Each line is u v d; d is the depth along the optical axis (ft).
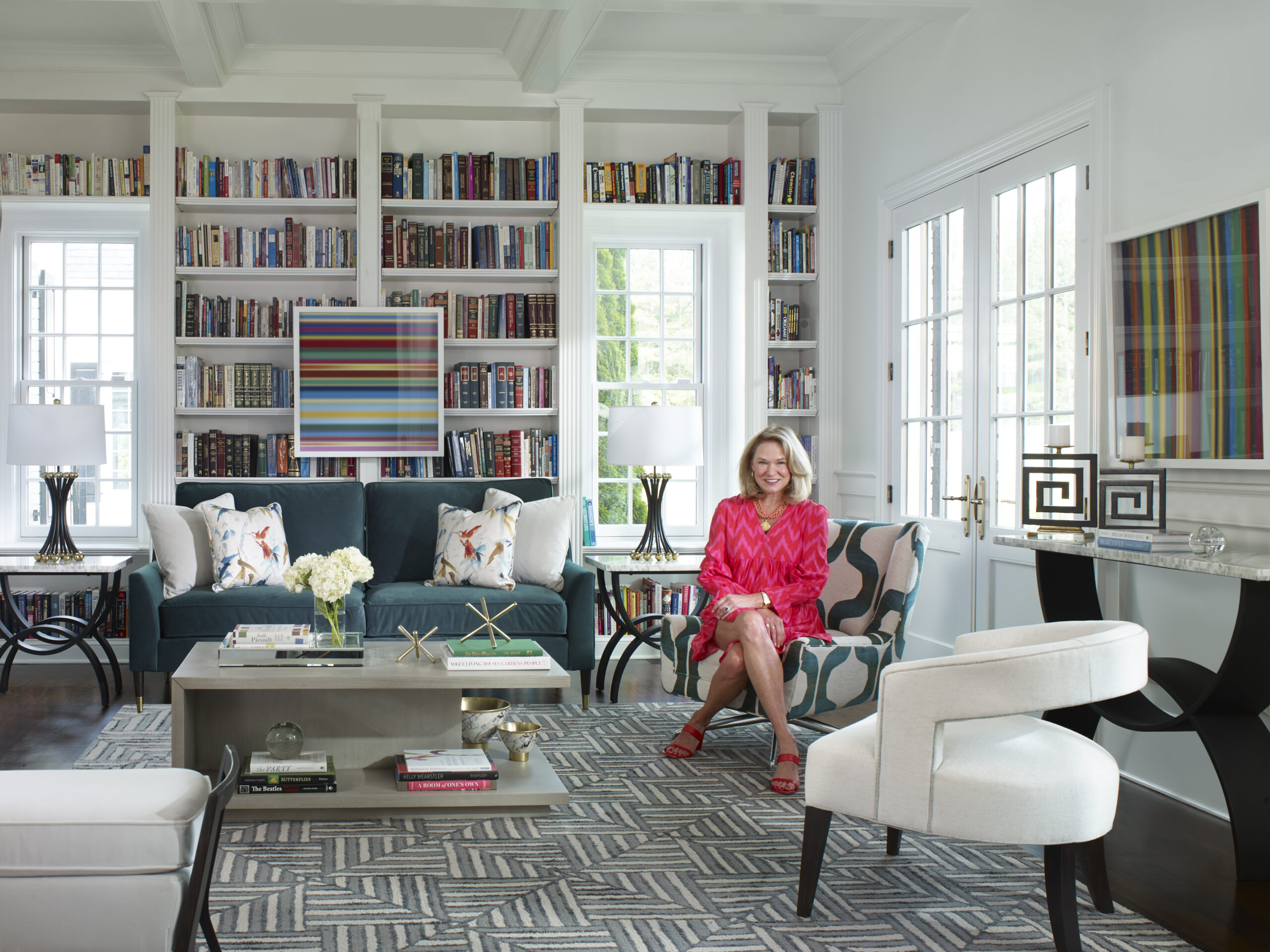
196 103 17.21
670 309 19.31
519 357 18.62
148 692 14.93
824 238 18.25
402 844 8.95
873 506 16.97
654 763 11.57
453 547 15.26
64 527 15.35
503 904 7.72
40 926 5.74
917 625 15.61
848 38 17.07
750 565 12.03
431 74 17.43
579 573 14.60
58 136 17.78
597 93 17.81
